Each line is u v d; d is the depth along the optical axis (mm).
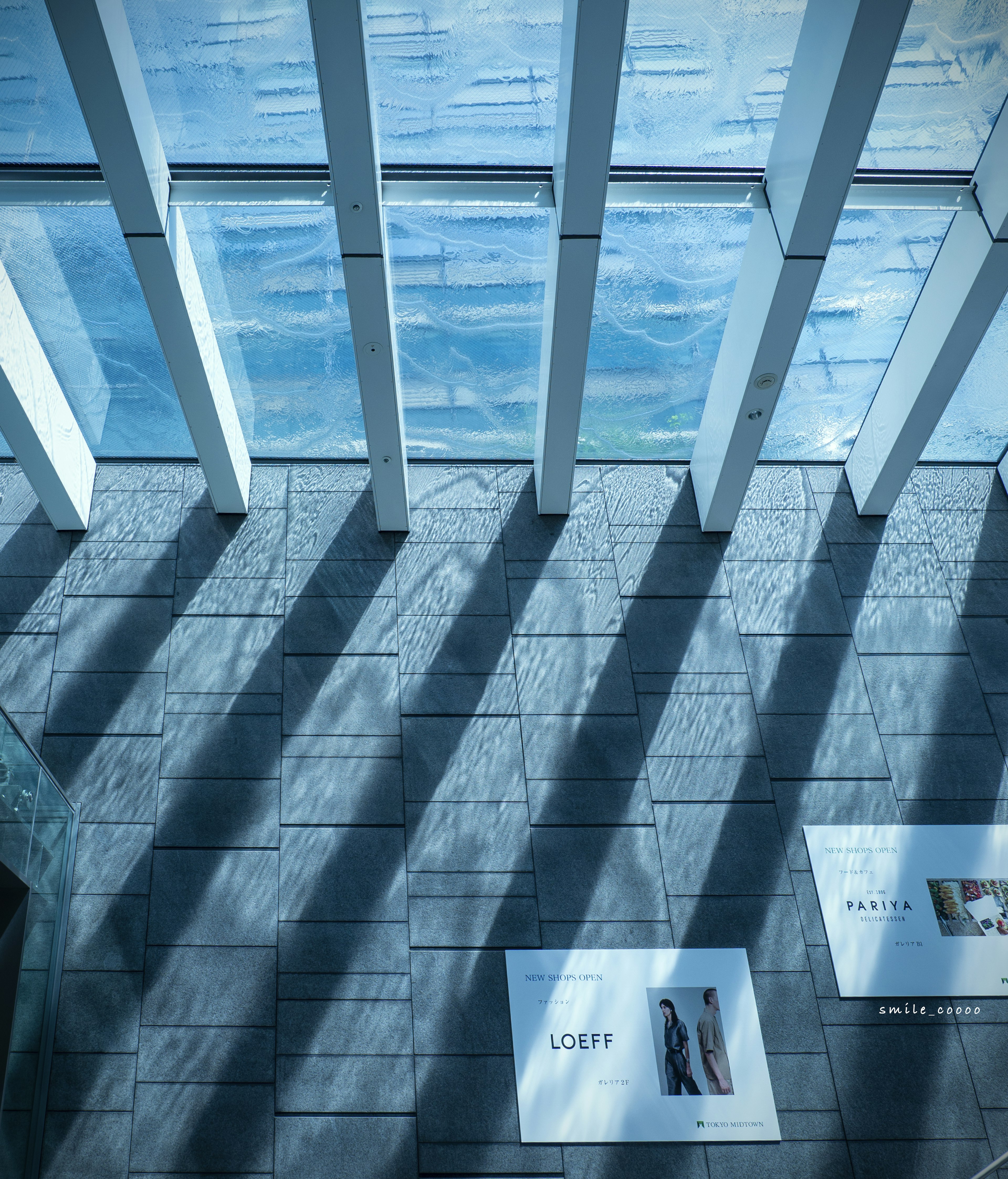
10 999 5414
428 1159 5738
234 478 7352
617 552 7715
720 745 7023
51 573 7445
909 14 4855
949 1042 6156
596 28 4656
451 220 5965
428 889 6469
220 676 7105
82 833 6586
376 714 7012
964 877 6629
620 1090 5934
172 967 6195
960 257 6156
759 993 6242
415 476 7988
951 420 7691
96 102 4863
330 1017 6082
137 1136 5762
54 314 6547
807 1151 5852
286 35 4949
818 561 7758
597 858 6609
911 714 7195
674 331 6789
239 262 6148
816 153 5176
